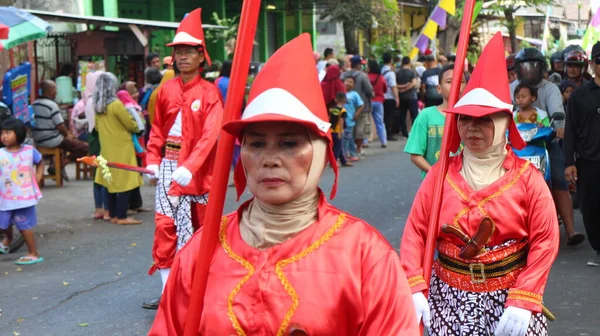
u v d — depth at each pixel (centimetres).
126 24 1553
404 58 2072
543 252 402
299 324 247
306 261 253
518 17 2664
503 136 418
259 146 254
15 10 1202
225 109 259
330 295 249
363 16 2414
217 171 258
